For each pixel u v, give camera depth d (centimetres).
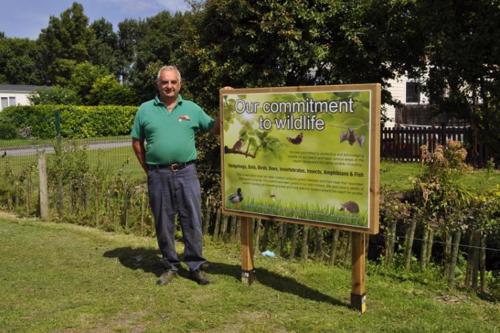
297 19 782
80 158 845
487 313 405
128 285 480
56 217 791
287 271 513
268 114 424
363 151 376
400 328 376
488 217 509
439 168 552
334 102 386
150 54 4641
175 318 402
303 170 410
